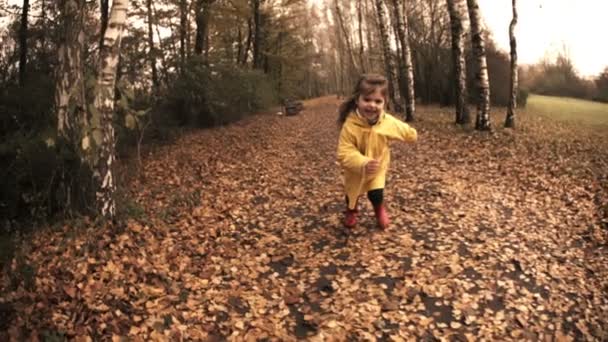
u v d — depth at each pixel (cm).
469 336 382
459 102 1669
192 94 1795
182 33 1919
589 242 564
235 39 3422
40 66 1230
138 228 580
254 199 758
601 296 441
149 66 1501
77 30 642
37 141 662
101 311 404
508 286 454
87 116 606
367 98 498
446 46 2825
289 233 591
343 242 551
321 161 1086
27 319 385
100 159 595
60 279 454
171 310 413
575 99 3394
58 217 621
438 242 543
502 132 1466
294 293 447
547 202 719
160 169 1071
